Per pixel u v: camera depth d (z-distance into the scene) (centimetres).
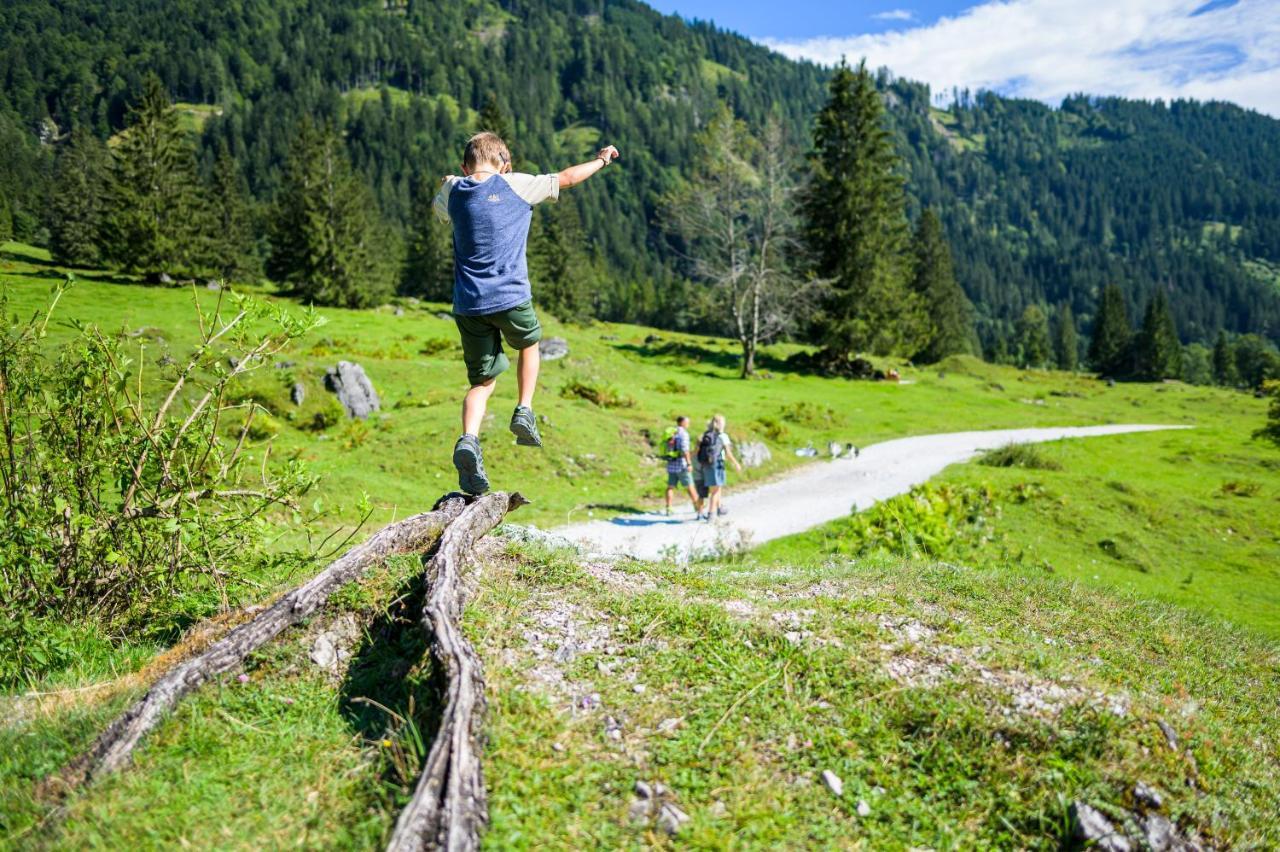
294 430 2217
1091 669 484
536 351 434
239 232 7744
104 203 5719
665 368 4828
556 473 2022
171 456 546
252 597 528
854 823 312
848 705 381
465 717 292
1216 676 608
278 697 354
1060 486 2034
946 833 313
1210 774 383
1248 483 2567
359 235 5981
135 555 537
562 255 7338
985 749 359
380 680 367
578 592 463
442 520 486
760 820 296
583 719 340
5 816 276
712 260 5278
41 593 506
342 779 295
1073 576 1487
